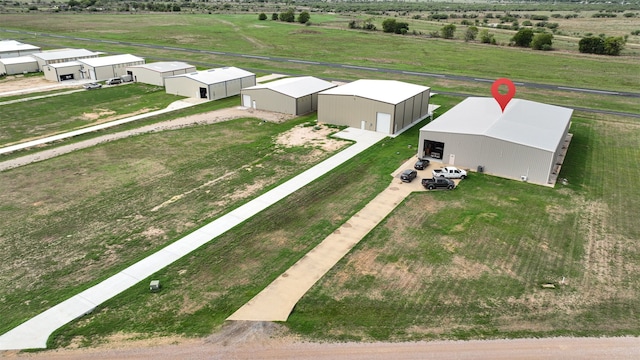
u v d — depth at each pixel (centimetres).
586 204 3922
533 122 4925
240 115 6512
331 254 3156
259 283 2848
